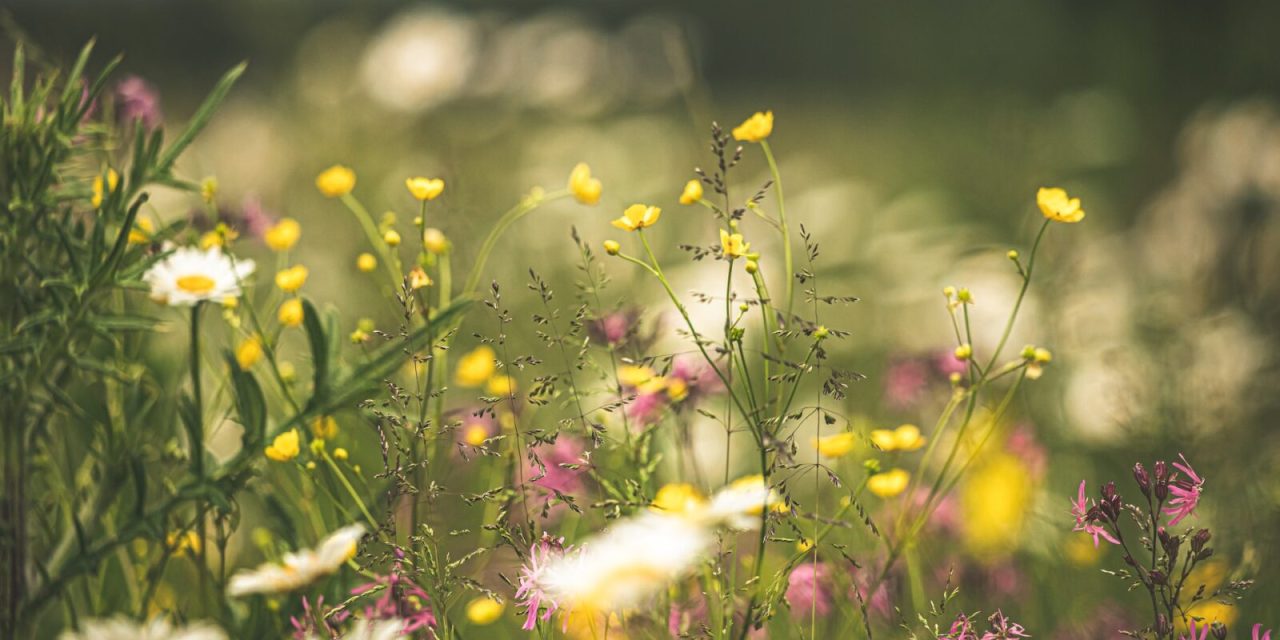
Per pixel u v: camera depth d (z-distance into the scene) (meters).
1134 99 4.47
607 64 5.70
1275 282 2.79
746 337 2.45
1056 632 2.07
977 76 5.91
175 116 4.15
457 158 3.53
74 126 1.95
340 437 2.13
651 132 4.97
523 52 5.46
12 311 1.93
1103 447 2.36
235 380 1.95
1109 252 3.13
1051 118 4.46
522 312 2.92
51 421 2.01
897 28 7.18
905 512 2.00
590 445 1.98
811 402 2.41
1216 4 4.38
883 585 2.00
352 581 1.96
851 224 3.94
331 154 3.92
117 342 1.99
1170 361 2.35
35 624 1.93
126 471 1.96
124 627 1.78
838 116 7.23
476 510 2.11
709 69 9.36
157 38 4.06
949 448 2.21
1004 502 2.16
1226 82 4.23
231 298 1.96
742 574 2.03
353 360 2.10
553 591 1.84
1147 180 4.24
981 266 3.10
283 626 1.95
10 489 1.93
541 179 4.27
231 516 1.97
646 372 1.96
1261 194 2.98
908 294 2.99
